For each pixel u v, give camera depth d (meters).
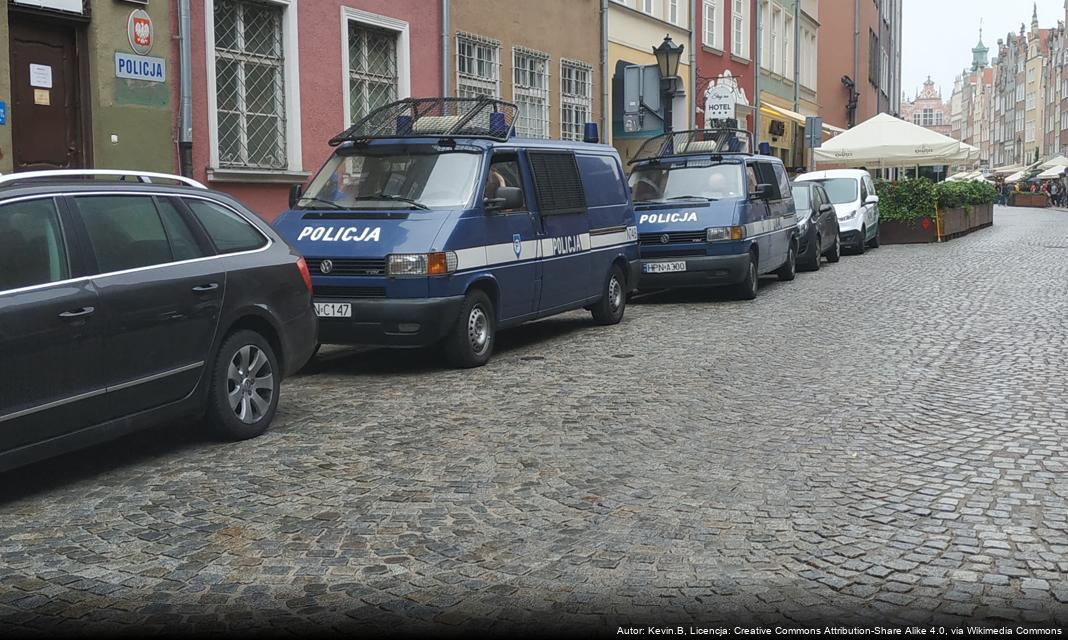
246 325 7.30
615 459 6.41
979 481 5.85
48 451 5.79
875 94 58.84
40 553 4.93
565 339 11.73
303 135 14.56
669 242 14.91
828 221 21.14
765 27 36.47
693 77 28.39
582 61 22.72
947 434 6.95
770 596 4.27
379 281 9.33
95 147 11.71
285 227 9.93
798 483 5.85
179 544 5.00
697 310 14.28
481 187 10.13
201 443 7.02
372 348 11.28
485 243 10.03
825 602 4.20
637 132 23.34
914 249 25.02
